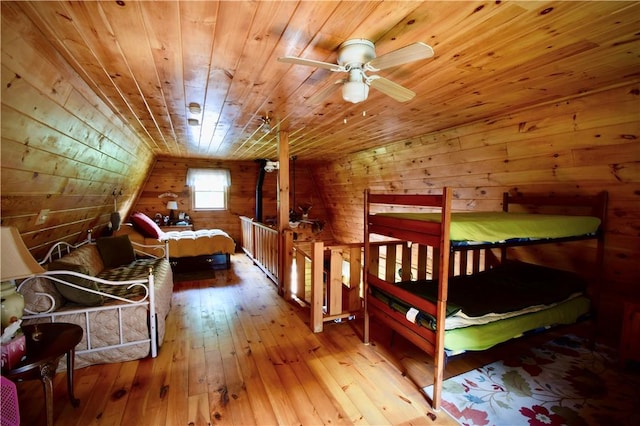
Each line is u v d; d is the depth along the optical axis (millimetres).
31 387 1989
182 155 6008
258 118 3121
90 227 3775
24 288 2082
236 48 1616
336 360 2395
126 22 1356
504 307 2131
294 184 7582
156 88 2203
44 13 1267
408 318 2080
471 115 2979
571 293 2486
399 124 3357
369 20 1364
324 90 1828
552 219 2324
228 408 1837
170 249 4789
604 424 1744
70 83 1838
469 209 3820
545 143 2748
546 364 2361
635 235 2455
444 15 1334
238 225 7324
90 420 1720
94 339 2264
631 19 1380
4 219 1860
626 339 2266
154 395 1944
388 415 1801
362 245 3084
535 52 1701
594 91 2289
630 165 2320
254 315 3293
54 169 2084
